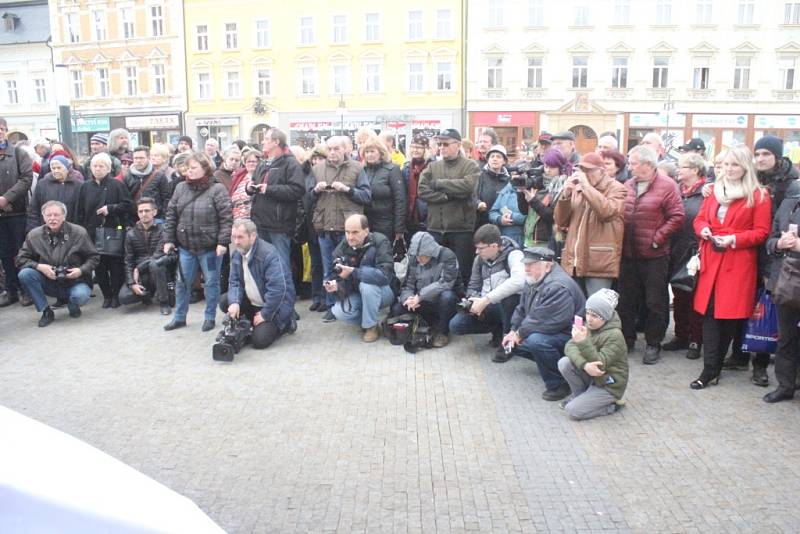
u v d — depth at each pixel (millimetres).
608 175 5551
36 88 42000
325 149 7574
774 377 5539
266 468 3986
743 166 4977
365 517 3455
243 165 8039
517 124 35125
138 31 39031
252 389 5277
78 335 6859
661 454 4152
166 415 4785
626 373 4793
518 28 34406
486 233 5949
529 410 4871
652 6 33312
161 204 8117
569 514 3479
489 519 3434
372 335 6570
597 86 34188
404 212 7340
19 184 7922
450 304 6320
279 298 6359
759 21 32938
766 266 4992
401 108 36156
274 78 37406
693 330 6023
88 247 7598
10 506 1606
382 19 35719
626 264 5879
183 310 7070
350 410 4855
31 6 43594
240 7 37281
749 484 3771
